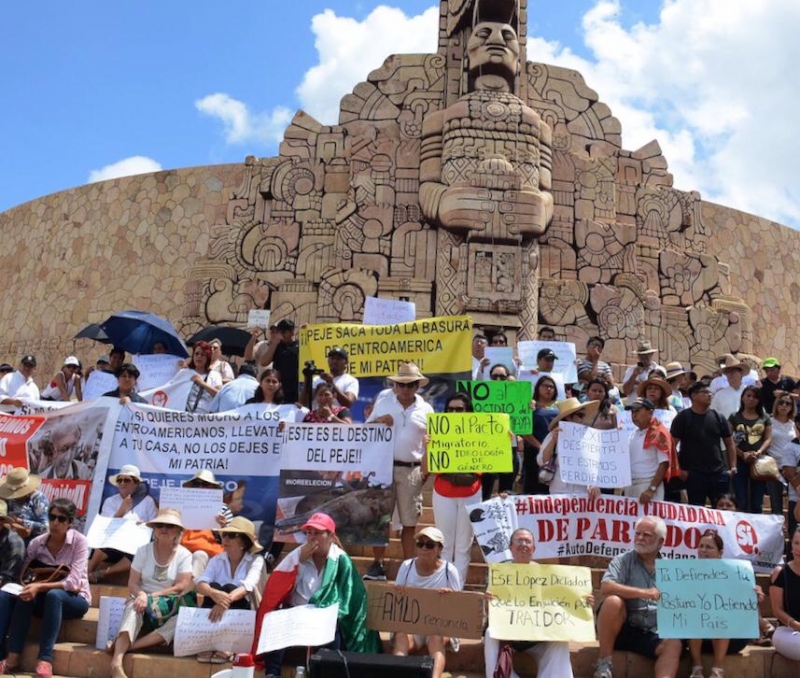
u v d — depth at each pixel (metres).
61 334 20.98
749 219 21.45
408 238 16.48
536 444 9.98
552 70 18.41
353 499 8.70
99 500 9.31
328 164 17.67
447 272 15.81
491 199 15.79
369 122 17.89
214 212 20.16
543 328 14.88
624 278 16.89
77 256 21.39
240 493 9.18
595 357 12.81
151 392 11.24
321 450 8.85
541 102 18.16
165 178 20.75
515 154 16.23
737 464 10.21
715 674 7.06
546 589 7.12
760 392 10.39
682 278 17.78
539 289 16.56
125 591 8.38
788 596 7.62
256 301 16.94
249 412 9.95
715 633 7.07
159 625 7.49
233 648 7.22
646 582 7.40
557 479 9.23
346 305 16.16
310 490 8.77
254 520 9.08
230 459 9.29
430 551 7.32
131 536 8.45
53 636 7.35
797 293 22.12
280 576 7.24
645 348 12.71
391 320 13.02
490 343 15.17
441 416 8.62
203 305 17.06
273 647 6.74
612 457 9.00
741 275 20.86
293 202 17.56
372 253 16.47
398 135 17.31
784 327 21.50
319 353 11.46
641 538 7.42
